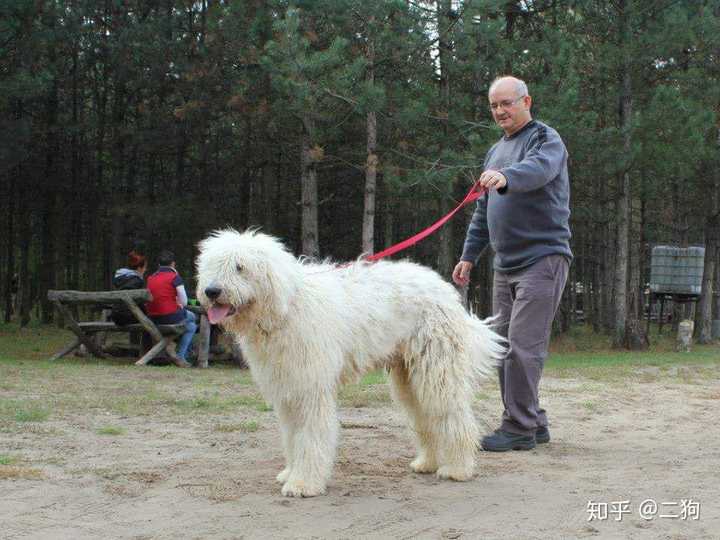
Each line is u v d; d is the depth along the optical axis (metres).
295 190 26.97
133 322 12.91
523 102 6.14
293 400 4.68
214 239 4.69
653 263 26.59
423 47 17.05
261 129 20.48
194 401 8.20
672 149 18.83
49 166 25.02
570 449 6.20
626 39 19.69
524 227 6.07
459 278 6.83
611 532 4.00
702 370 13.70
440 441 5.13
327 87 15.72
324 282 4.85
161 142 22.34
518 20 21.41
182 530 3.99
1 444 5.98
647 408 8.60
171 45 21.30
